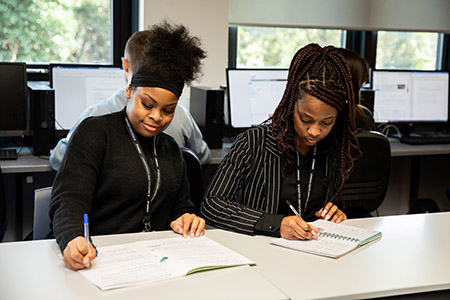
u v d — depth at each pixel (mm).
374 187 2471
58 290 1275
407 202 4305
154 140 1793
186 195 1889
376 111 3867
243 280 1375
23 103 3076
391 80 3883
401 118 3926
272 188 1915
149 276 1345
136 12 3461
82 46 3492
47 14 3365
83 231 1479
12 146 3154
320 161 1947
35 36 3359
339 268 1497
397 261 1570
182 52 1614
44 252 1516
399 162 4246
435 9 4102
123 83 3338
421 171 4320
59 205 1562
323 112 1702
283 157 1912
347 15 3883
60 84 3189
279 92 3590
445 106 4023
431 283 1426
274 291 1319
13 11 3279
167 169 1794
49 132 2914
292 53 3930
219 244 1613
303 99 1718
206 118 3238
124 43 3586
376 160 2414
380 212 4289
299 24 3775
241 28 3764
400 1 4000
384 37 4121
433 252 1660
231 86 3479
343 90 1742
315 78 1728
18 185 3160
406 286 1397
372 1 3928
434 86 3984
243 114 3525
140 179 1722
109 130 1717
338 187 1934
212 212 1838
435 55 4316
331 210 1924
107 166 1696
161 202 1784
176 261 1445
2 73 3018
